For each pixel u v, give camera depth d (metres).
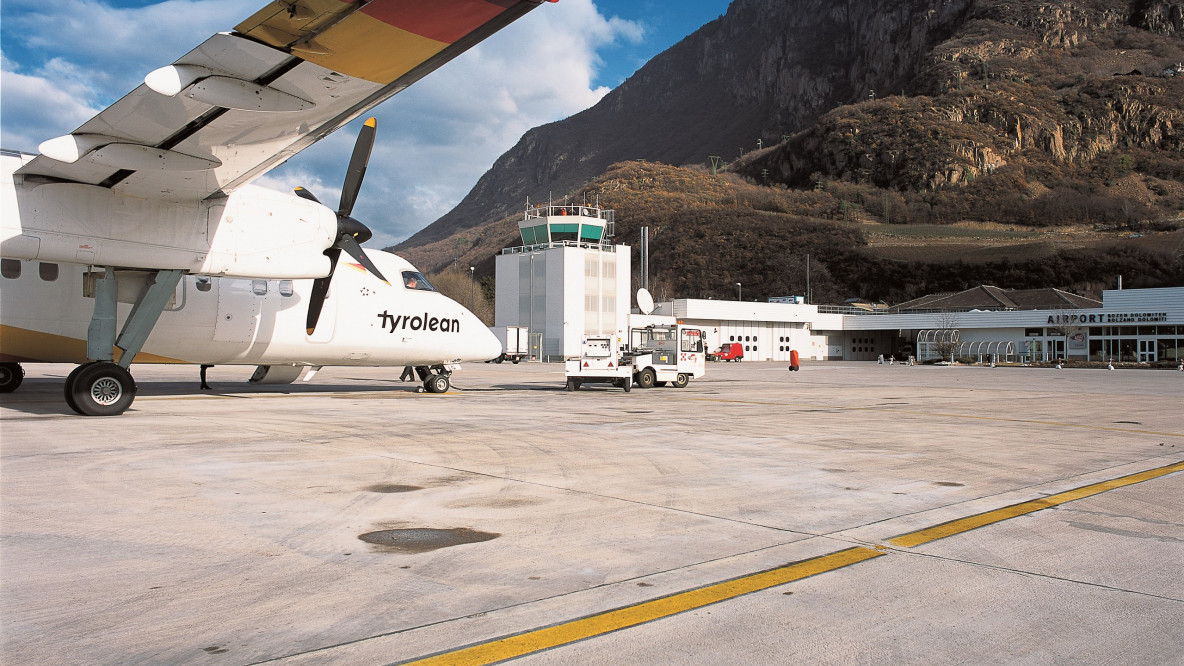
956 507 7.13
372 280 19.08
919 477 8.75
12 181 12.35
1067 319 62.12
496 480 8.20
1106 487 8.25
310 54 9.21
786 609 4.36
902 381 35.28
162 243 13.42
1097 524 6.50
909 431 13.72
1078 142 191.88
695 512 6.78
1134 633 4.06
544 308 65.31
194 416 13.95
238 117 10.45
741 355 74.00
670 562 5.23
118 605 4.26
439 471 8.71
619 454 10.29
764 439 12.22
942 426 14.71
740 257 130.25
